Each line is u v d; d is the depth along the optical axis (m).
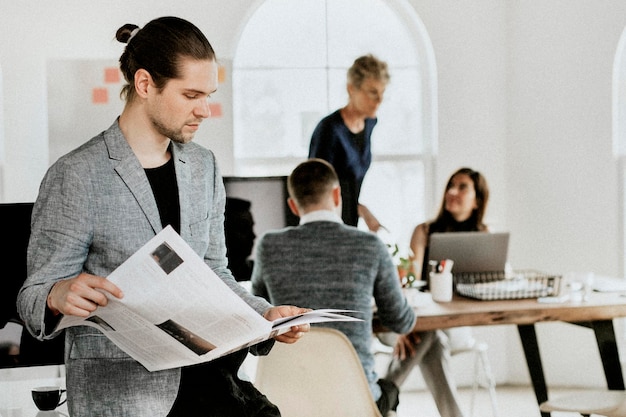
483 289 3.86
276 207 3.91
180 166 1.79
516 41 5.47
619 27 5.16
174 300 1.49
